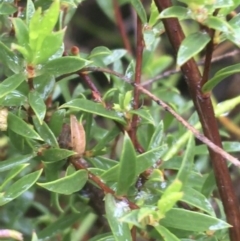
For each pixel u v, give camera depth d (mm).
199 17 263
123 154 273
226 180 296
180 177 273
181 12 265
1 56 285
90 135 343
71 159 308
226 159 297
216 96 659
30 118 306
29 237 411
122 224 271
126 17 674
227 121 522
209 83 286
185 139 298
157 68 469
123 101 308
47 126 303
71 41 656
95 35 664
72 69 286
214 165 296
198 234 310
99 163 315
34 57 276
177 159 323
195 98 293
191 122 358
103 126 546
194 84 292
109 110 307
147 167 284
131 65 341
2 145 372
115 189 294
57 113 309
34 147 305
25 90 294
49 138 304
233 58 599
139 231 313
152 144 307
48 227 339
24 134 291
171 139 350
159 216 263
